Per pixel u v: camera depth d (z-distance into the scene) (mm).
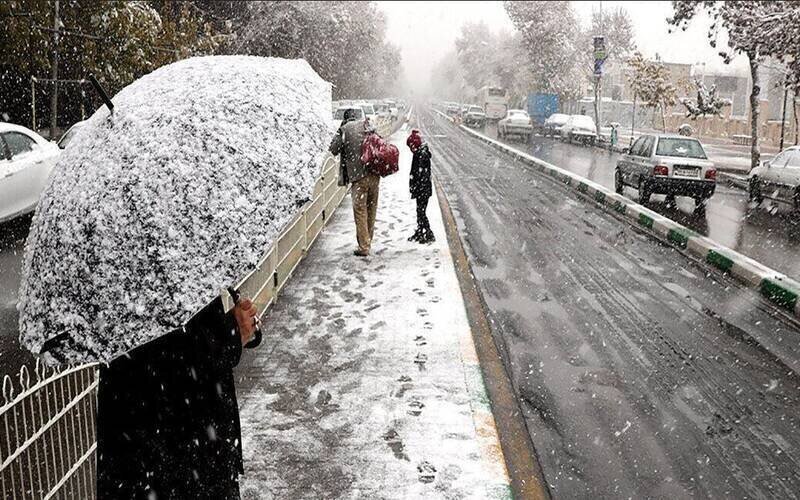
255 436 4469
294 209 2461
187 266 2240
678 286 8852
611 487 4117
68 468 3439
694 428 4898
